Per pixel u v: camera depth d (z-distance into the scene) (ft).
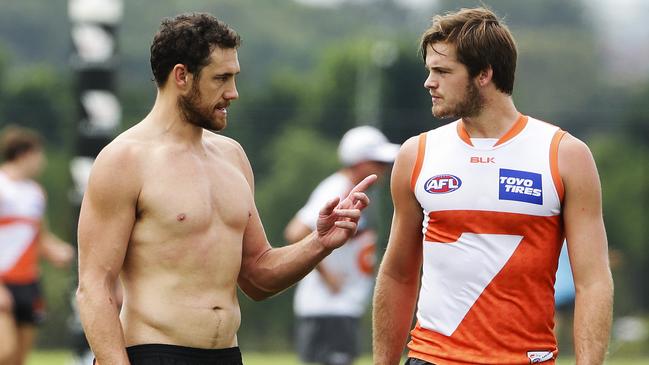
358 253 115.85
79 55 139.95
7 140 142.41
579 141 62.95
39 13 581.94
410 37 404.77
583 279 62.28
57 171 293.23
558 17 574.97
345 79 369.30
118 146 62.34
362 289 117.91
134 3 547.08
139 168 62.08
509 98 63.87
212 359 62.64
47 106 294.46
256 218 67.10
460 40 62.49
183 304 62.08
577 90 497.05
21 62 568.00
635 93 483.92
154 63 63.72
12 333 136.15
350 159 113.19
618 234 302.86
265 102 370.32
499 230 62.49
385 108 342.85
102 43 139.74
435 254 63.87
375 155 112.68
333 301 116.26
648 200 300.20
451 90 63.00
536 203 62.08
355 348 117.60
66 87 372.38
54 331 274.98
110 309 61.26
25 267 141.28
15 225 140.46
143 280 62.34
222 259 63.26
